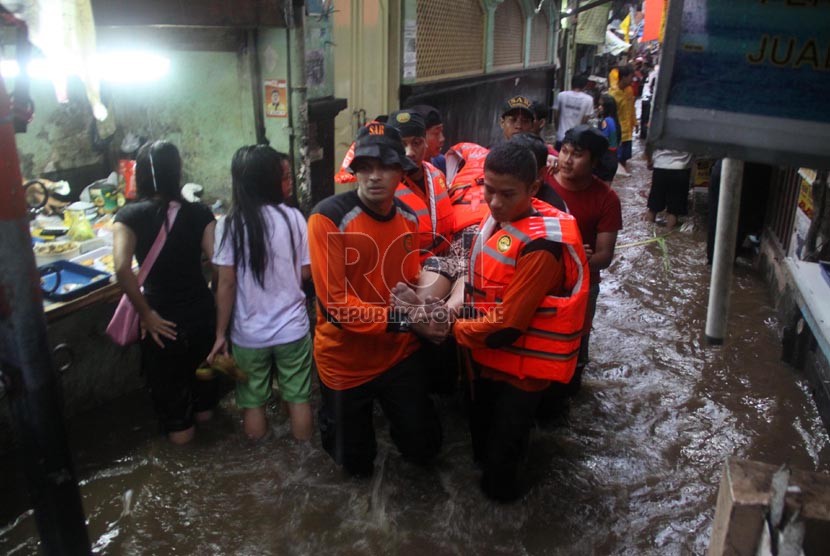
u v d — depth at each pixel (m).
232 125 4.87
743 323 5.21
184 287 3.31
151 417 3.85
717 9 1.33
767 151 1.37
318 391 4.19
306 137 4.84
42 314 1.87
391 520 3.08
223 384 4.21
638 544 3.00
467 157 3.90
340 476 3.38
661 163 7.46
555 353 2.79
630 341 4.89
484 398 3.15
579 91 9.12
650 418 3.97
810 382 4.27
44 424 1.93
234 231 3.16
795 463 3.58
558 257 2.68
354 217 2.77
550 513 3.16
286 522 3.07
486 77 10.42
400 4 6.82
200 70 4.79
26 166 4.51
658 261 6.57
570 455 3.60
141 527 3.04
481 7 9.91
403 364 3.05
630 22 24.44
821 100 1.31
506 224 2.75
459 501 3.21
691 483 3.41
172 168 3.15
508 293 2.70
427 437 3.13
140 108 5.03
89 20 2.04
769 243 6.08
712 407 4.09
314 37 5.01
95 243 4.11
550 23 14.17
